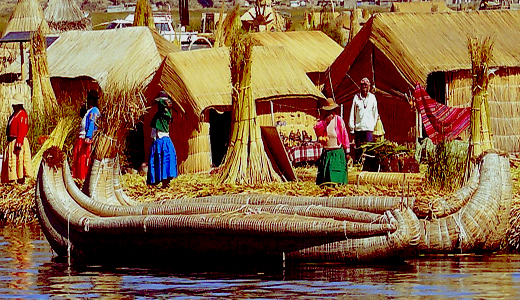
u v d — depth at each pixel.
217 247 21.22
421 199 22.30
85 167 30.36
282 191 27.89
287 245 20.77
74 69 40.62
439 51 36.41
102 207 22.88
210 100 34.59
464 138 34.62
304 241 20.66
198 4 151.38
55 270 20.98
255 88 35.75
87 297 18.25
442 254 21.91
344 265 20.56
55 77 40.59
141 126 36.72
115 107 23.92
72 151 32.56
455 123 34.16
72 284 19.44
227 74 35.78
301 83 36.62
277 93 35.91
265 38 42.16
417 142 35.12
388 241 20.20
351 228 20.27
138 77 39.12
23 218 28.70
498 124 36.53
